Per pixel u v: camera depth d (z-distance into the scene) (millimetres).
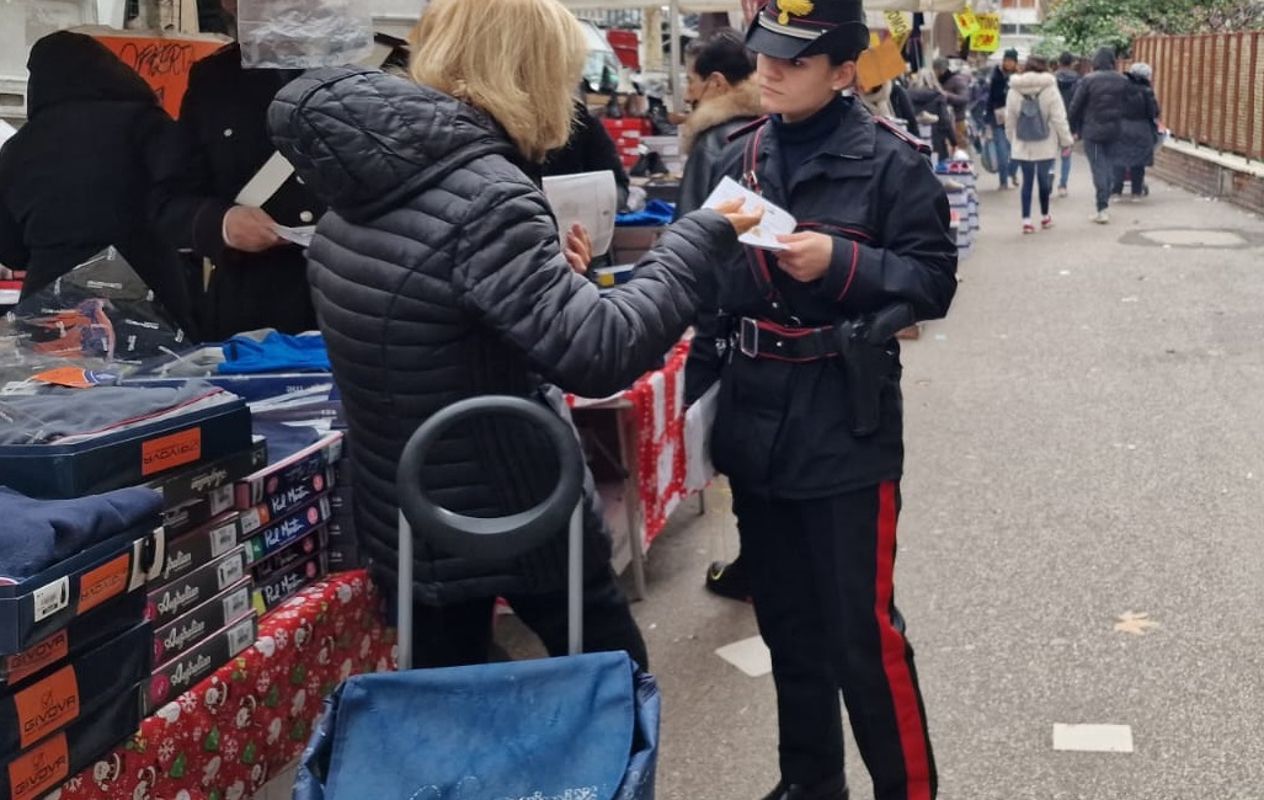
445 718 1784
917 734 2727
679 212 3473
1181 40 19797
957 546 5020
